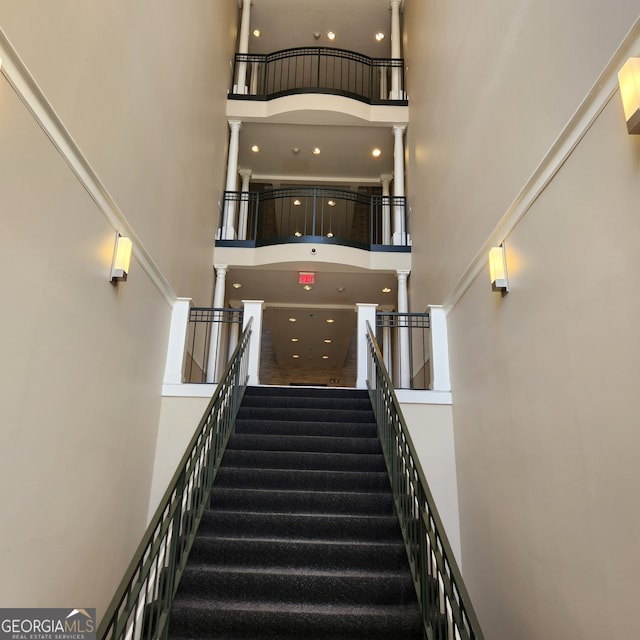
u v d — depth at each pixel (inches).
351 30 350.9
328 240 272.5
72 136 97.4
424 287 233.9
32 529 86.9
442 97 201.0
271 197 327.3
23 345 82.7
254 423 166.2
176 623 95.6
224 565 112.3
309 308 342.6
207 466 132.2
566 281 90.7
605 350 77.9
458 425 160.9
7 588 79.7
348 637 95.0
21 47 80.0
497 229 125.8
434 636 90.0
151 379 155.6
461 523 154.6
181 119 186.2
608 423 76.6
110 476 123.3
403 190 293.4
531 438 104.1
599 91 80.6
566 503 88.7
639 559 68.3
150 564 83.7
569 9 91.6
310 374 514.3
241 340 180.2
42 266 87.6
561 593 89.4
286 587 103.6
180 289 191.0
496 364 126.3
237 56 320.2
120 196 124.4
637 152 71.0
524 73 112.7
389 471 139.4
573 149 89.0
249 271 286.0
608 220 77.7
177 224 183.8
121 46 123.1
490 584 126.6
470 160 155.9
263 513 125.1
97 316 112.1
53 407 93.5
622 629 71.4
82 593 107.4
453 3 184.5
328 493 131.8
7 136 76.2
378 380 164.4
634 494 69.9
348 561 112.5
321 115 292.0
